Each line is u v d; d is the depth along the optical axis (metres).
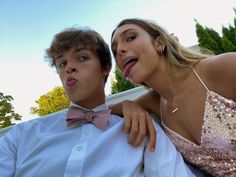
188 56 0.46
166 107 0.48
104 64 0.48
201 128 0.43
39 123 0.47
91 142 0.43
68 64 0.44
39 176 0.40
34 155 0.42
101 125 0.45
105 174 0.40
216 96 0.42
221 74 0.41
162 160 0.41
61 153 0.41
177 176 0.39
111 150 0.42
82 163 0.40
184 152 0.44
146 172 0.42
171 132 0.46
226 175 0.41
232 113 0.40
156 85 0.47
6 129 0.51
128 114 0.44
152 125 0.43
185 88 0.45
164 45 0.46
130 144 0.43
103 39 0.48
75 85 0.44
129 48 0.45
